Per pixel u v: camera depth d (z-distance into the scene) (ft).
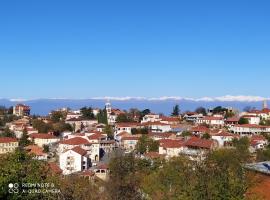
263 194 130.41
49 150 601.62
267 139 615.57
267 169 144.36
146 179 220.64
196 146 514.68
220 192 119.65
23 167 130.62
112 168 356.38
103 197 203.62
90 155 547.49
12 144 581.94
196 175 130.21
